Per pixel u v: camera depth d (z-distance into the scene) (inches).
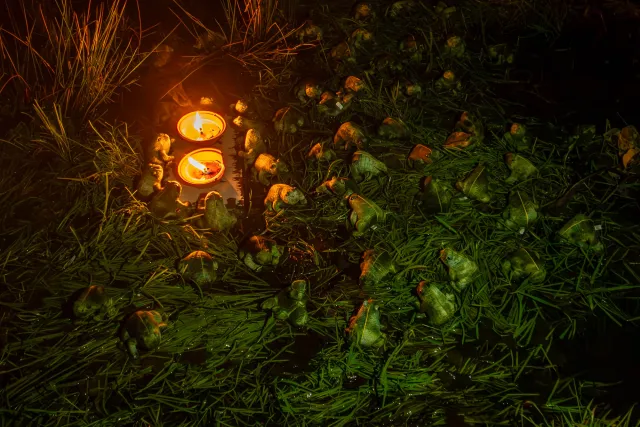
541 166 113.2
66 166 115.5
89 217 107.9
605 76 134.1
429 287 88.0
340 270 99.8
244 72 138.6
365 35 140.3
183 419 81.5
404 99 127.5
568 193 104.0
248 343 90.0
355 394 83.7
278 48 141.7
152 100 131.0
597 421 79.0
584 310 93.8
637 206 107.6
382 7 154.9
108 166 115.0
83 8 150.9
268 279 98.7
